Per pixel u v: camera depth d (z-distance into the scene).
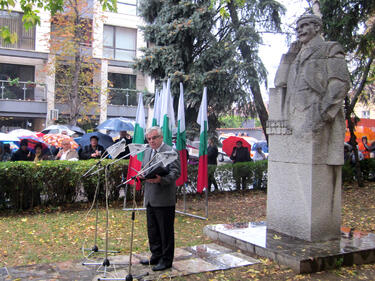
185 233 6.93
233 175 12.03
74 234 6.66
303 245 5.46
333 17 12.14
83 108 21.34
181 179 8.52
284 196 6.18
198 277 4.57
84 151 10.47
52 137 11.09
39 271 4.66
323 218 5.77
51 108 22.56
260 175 12.36
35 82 22.30
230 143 15.04
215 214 8.82
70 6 18.30
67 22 18.22
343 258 5.05
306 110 5.82
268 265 5.00
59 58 19.05
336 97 5.60
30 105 22.38
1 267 4.91
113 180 9.55
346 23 11.77
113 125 12.29
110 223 7.56
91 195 9.54
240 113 14.54
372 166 13.49
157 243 4.92
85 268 4.80
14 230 6.89
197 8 13.27
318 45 5.84
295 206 5.94
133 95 25.17
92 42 21.83
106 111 24.00
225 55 13.20
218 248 5.79
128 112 24.86
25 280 4.34
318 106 5.68
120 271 4.69
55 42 19.11
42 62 23.20
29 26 8.46
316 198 5.70
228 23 13.97
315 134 5.68
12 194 8.49
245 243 5.69
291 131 6.04
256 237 5.92
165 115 8.35
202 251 5.62
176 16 13.77
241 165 12.15
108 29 24.70
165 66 13.70
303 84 5.88
